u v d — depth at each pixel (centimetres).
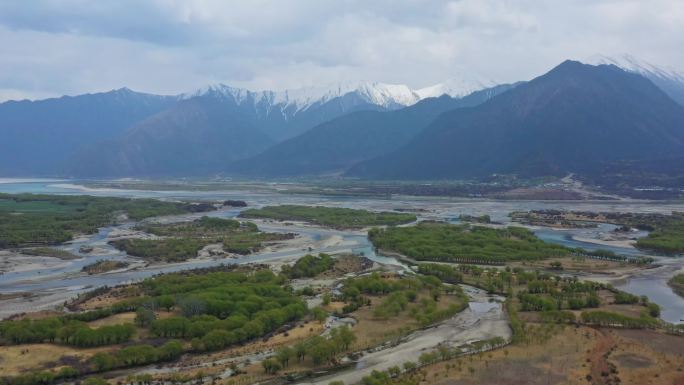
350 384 12188
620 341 14712
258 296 17725
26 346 13950
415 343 14825
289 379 12506
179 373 12681
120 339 14400
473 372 12769
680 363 13275
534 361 13388
